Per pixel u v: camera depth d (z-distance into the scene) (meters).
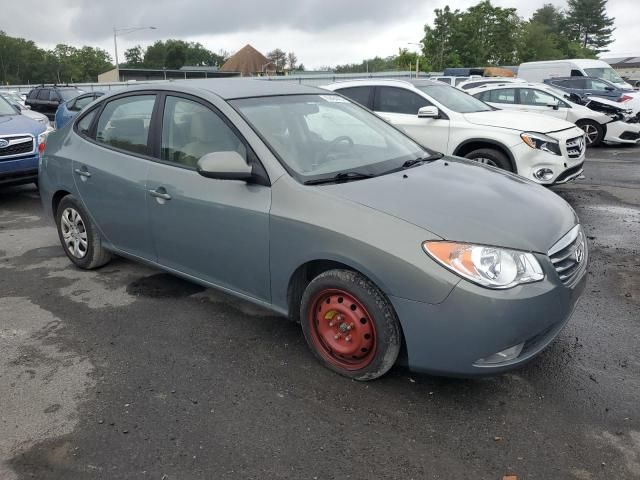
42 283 4.77
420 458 2.59
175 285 4.66
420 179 3.44
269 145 3.45
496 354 2.77
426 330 2.79
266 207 3.30
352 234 2.92
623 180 9.24
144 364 3.43
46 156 5.12
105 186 4.38
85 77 120.25
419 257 2.75
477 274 2.69
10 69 113.12
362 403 3.00
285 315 3.43
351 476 2.49
